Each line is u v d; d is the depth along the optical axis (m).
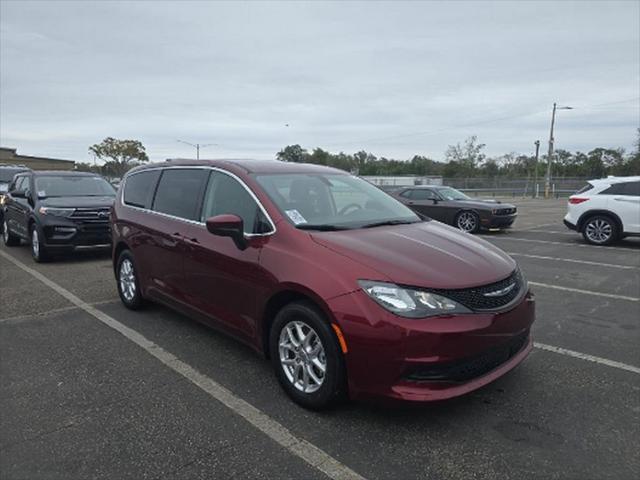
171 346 4.70
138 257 5.49
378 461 2.88
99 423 3.32
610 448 2.98
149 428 3.25
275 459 2.91
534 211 23.88
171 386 3.86
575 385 3.82
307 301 3.44
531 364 4.22
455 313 3.05
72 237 8.95
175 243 4.75
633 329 5.16
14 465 2.87
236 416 3.40
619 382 3.87
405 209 4.75
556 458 2.89
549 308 5.97
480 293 3.18
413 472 2.78
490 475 2.74
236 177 4.36
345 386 3.26
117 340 4.87
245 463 2.87
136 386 3.86
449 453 2.94
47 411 3.48
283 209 3.92
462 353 3.03
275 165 4.71
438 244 3.69
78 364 4.29
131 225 5.59
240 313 3.99
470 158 73.56
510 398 3.61
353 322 3.09
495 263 3.53
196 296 4.54
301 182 4.43
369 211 4.45
